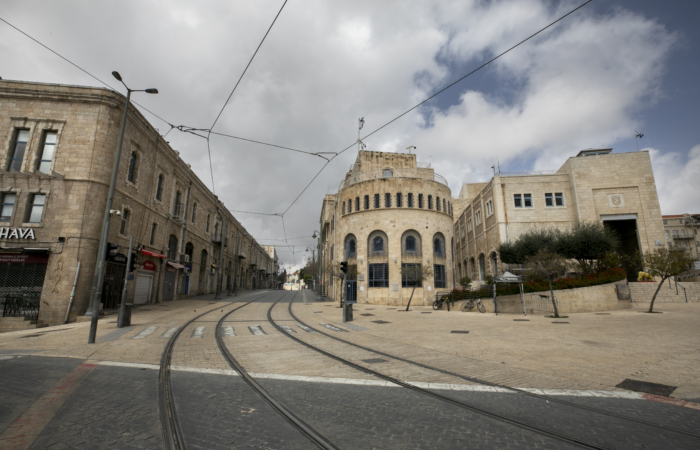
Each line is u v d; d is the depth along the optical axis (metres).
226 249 51.91
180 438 4.28
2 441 4.11
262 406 5.51
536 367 8.16
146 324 15.51
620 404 5.66
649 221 33.84
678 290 27.59
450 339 12.31
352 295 35.91
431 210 35.75
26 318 16.77
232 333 13.13
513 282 23.88
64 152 20.06
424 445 4.20
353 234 37.03
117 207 21.59
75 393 5.97
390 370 7.90
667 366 7.97
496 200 36.50
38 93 20.38
